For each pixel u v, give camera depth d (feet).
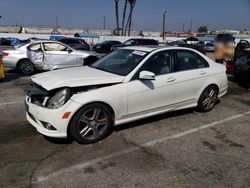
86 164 12.24
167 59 17.04
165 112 17.10
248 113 20.18
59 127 13.20
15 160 12.41
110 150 13.61
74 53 37.01
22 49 34.81
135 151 13.57
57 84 13.50
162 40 160.56
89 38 140.46
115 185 10.77
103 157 12.90
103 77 14.70
